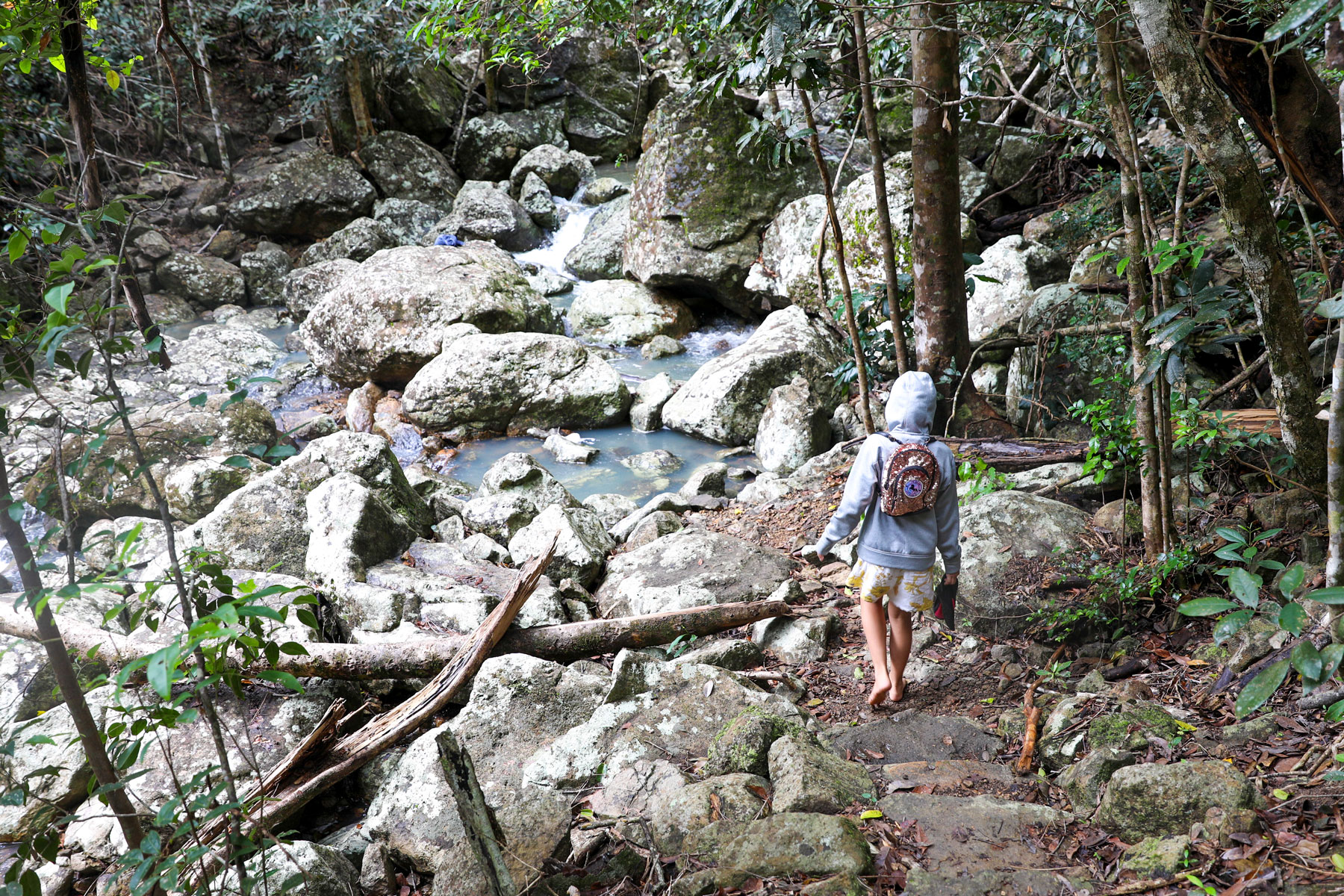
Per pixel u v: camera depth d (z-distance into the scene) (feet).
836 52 16.43
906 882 8.33
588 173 50.98
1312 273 14.80
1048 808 9.45
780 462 24.49
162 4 15.44
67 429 6.59
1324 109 13.10
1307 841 7.90
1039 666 12.90
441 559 17.33
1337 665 6.40
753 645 14.28
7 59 7.78
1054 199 31.73
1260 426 14.55
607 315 35.76
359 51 47.03
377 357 30.83
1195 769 8.79
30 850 7.18
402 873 10.67
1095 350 18.72
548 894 8.98
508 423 28.63
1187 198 20.97
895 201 28.22
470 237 44.68
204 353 33.78
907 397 11.68
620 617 14.74
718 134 34.35
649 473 25.31
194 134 48.26
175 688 8.39
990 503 15.38
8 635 13.51
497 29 22.24
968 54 19.12
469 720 12.27
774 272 32.94
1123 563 13.25
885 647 12.35
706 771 10.67
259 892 9.15
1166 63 8.46
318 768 11.94
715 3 16.01
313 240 46.65
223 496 21.07
